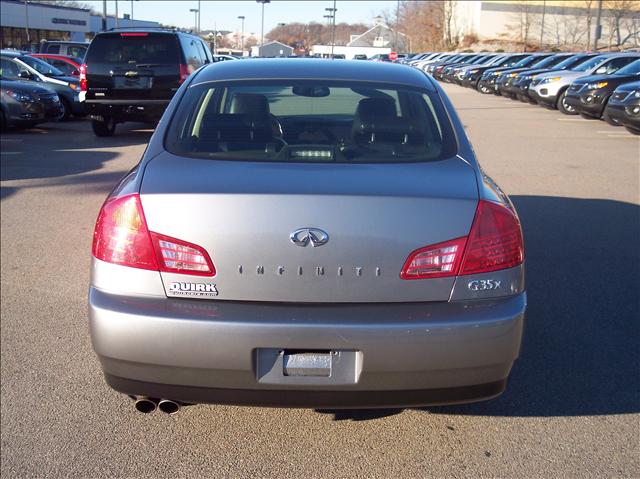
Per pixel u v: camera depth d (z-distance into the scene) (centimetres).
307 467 307
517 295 286
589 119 1873
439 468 306
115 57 1298
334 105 351
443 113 351
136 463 309
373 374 269
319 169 297
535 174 1002
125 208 280
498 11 6194
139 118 1336
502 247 281
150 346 269
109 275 280
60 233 668
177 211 274
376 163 309
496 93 2873
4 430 333
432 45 7806
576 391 371
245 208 271
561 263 582
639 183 941
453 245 276
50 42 2241
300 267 270
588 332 445
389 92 361
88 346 422
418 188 283
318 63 403
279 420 346
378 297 273
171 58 1295
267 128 333
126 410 352
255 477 300
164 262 274
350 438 330
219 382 272
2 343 424
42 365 397
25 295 505
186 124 335
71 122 1689
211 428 338
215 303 273
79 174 971
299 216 269
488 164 1088
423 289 275
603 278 546
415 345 267
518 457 315
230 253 271
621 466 307
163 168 299
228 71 385
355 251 270
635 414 350
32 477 298
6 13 5247
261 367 271
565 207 789
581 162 1120
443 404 283
